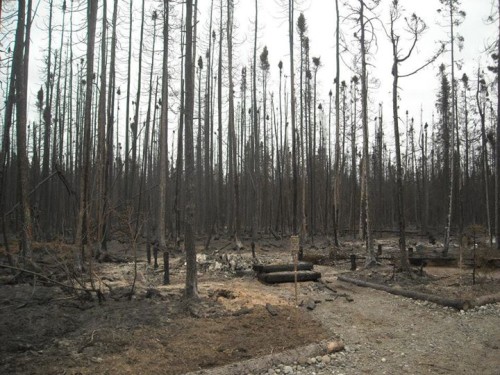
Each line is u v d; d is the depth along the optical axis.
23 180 10.63
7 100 12.02
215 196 38.94
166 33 20.50
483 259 13.23
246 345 6.45
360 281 11.76
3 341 5.92
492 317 9.04
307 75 29.28
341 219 33.50
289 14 21.61
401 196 13.05
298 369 6.05
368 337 7.54
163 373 5.40
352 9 15.52
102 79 15.20
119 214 9.73
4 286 9.66
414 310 9.40
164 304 8.12
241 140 35.31
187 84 8.52
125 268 13.27
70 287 8.00
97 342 6.04
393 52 13.47
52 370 5.12
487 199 24.25
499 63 17.48
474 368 6.27
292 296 9.74
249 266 14.05
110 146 19.33
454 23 20.64
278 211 31.25
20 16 11.17
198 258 15.20
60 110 30.30
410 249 16.61
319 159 39.56
